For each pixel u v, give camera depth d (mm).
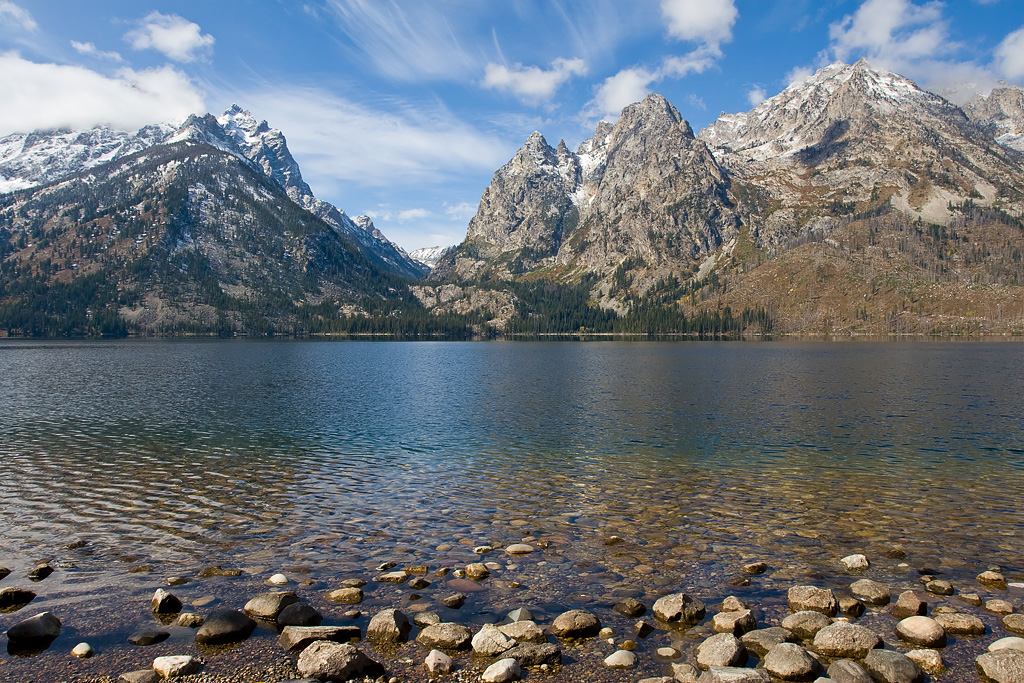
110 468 31125
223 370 101750
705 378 84750
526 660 12445
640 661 12578
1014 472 29578
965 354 138625
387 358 147500
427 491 26750
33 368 103812
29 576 17062
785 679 11922
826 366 104812
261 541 20266
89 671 12195
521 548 19125
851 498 25125
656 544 19750
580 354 165875
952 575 17031
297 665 12242
